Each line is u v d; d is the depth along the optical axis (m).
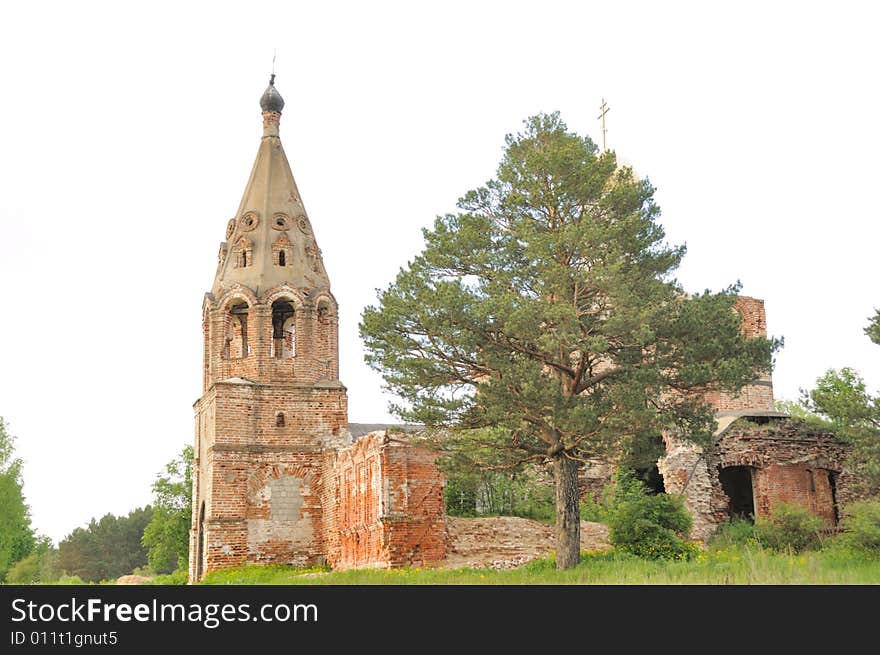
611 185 34.06
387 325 32.84
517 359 31.33
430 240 33.69
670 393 33.88
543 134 34.31
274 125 55.09
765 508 41.66
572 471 32.28
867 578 23.25
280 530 47.69
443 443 33.53
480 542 40.19
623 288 29.81
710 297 31.28
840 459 43.25
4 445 72.38
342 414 49.69
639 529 34.78
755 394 51.00
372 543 40.59
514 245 32.88
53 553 142.12
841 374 59.50
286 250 51.56
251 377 49.31
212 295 51.81
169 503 67.62
